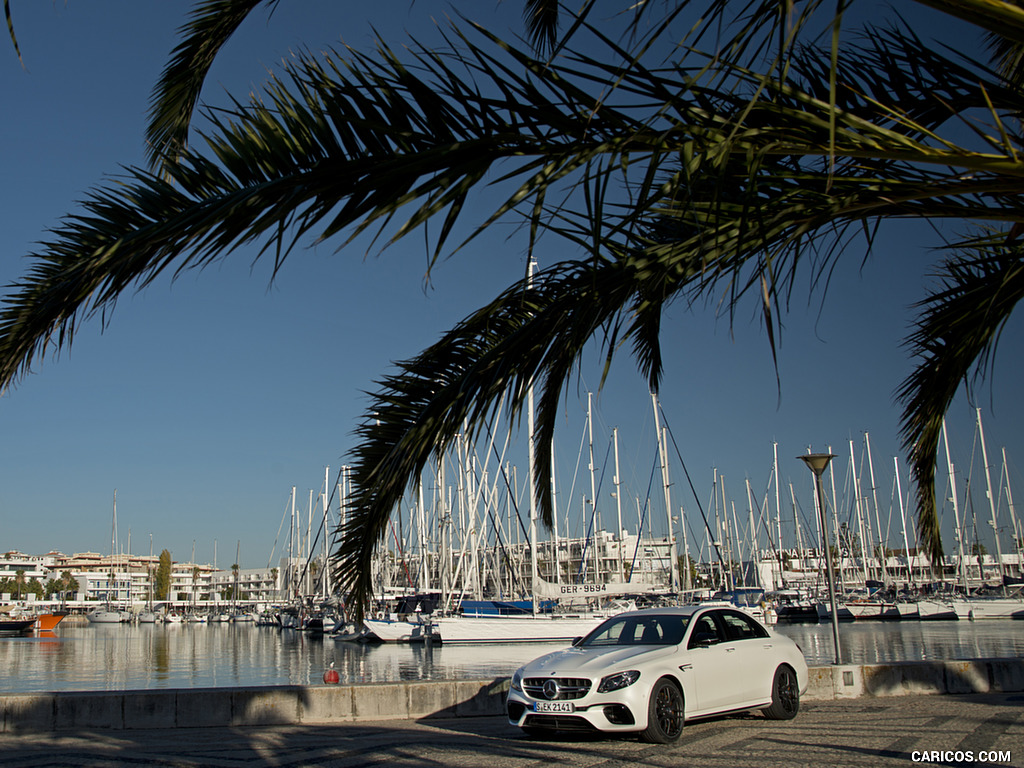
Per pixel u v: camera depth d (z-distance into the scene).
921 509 9.44
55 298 4.30
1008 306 7.75
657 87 4.32
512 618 53.91
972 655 41.19
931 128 5.01
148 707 11.34
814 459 15.12
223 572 178.38
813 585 97.88
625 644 10.70
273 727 11.37
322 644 64.69
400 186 4.55
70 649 65.62
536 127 4.58
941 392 8.76
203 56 5.71
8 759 8.80
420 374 7.08
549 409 8.46
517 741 9.69
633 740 9.51
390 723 11.80
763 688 10.84
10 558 199.25
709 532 64.44
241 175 4.54
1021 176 4.27
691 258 5.49
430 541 68.94
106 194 4.52
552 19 7.43
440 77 4.50
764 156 4.79
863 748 8.43
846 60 5.07
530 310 7.06
